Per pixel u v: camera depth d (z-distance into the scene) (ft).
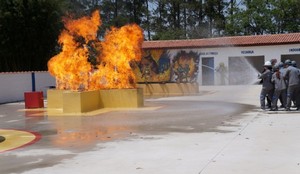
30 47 147.64
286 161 28.78
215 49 145.48
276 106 58.18
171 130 44.32
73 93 63.52
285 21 217.56
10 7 144.05
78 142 39.29
